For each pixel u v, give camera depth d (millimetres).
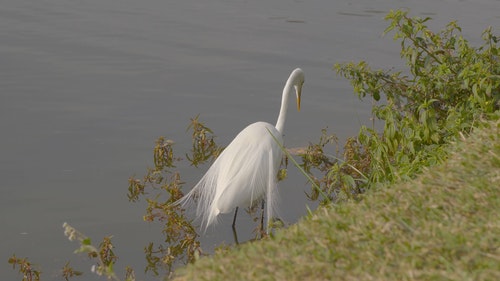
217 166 12609
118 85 18016
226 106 17000
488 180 7391
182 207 12430
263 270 6023
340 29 22891
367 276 5754
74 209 12164
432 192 7219
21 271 10133
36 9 24297
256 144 12406
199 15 24312
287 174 13656
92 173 13539
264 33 22469
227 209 11750
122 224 11711
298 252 6273
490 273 5570
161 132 15469
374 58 20250
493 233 6246
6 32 21734
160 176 13477
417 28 11914
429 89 12109
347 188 11422
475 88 11141
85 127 15547
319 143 14789
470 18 24141
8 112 16156
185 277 6273
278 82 18594
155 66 19422
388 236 6371
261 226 11727
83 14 23969
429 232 6336
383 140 13539
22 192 12734
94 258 10609
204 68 19422
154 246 11047
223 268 6125
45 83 17906
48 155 14211
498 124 9008
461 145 8711
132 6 25203
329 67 19625
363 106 17016
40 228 11516
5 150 14359
